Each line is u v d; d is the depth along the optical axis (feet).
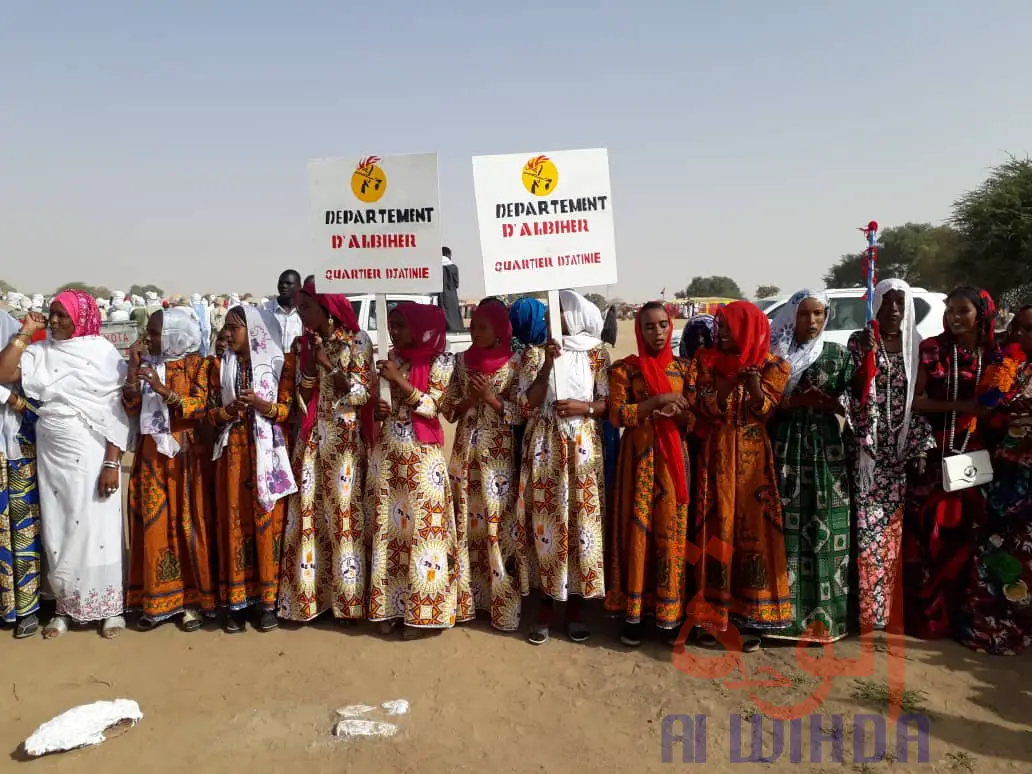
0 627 14.98
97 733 11.02
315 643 14.26
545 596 14.29
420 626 14.14
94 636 14.57
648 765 10.43
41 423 14.14
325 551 14.98
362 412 14.92
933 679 12.65
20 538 14.37
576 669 13.16
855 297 37.86
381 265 14.21
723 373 13.38
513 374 14.40
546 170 13.64
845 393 13.52
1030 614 13.41
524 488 14.28
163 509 14.55
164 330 14.35
